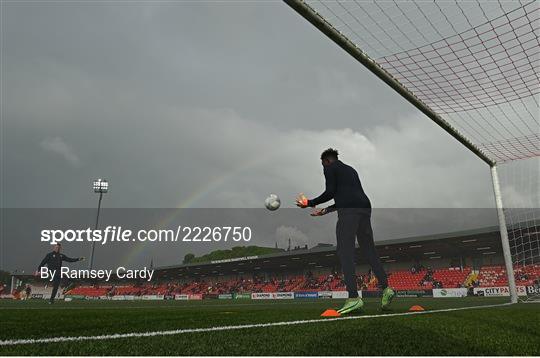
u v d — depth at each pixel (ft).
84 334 7.70
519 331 7.95
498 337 7.04
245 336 7.25
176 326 9.31
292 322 10.02
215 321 10.72
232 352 5.58
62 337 7.23
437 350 5.71
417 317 11.46
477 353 5.54
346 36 16.96
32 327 9.19
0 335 7.54
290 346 6.04
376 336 7.00
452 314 12.99
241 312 16.35
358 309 13.56
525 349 5.88
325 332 7.62
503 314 13.08
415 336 7.00
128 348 5.92
